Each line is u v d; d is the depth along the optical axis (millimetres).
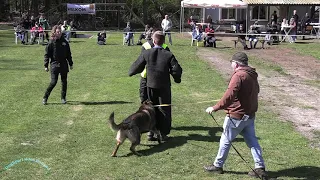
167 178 5348
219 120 8234
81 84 11930
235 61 5125
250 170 5602
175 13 45094
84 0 45500
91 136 7082
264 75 14164
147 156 6141
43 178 5312
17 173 5457
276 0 30516
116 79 12750
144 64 6695
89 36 31266
